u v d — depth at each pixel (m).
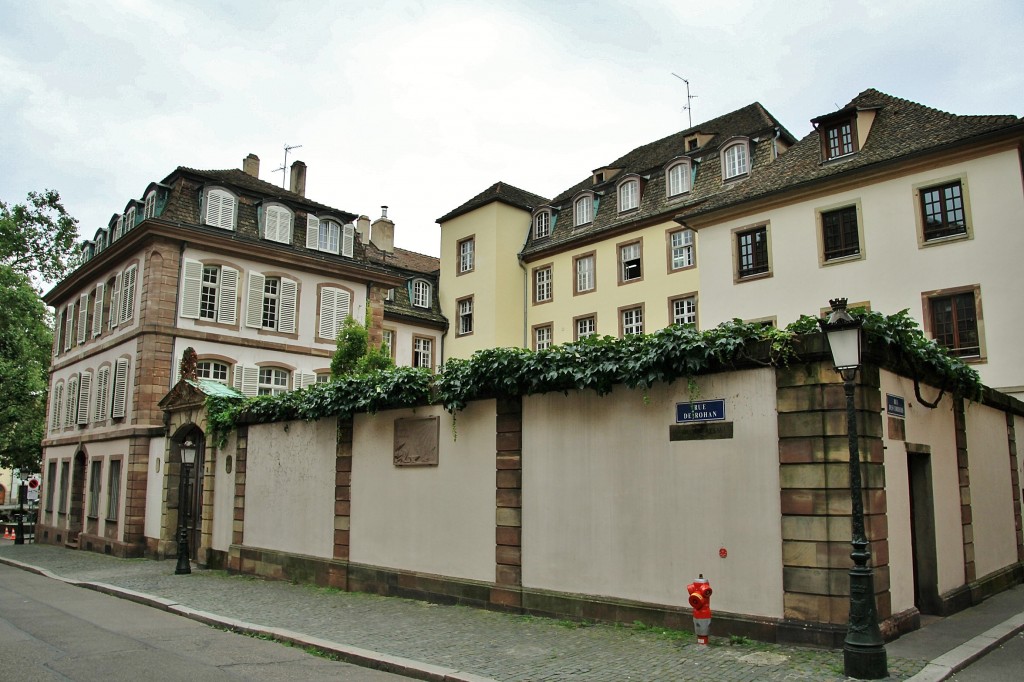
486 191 42.94
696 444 10.10
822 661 8.12
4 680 8.23
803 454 9.09
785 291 25.44
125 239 28.66
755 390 9.62
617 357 10.83
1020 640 9.55
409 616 12.07
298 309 31.27
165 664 9.09
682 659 8.50
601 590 10.91
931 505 11.10
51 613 13.57
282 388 30.55
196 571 19.70
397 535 14.38
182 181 29.09
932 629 9.84
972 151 22.08
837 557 8.75
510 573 12.10
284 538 17.41
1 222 41.28
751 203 26.39
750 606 9.35
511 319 39.84
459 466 13.33
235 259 29.53
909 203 23.20
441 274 43.44
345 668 8.99
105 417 29.23
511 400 12.50
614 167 40.03
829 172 24.89
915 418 10.86
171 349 27.33
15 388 38.72
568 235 38.50
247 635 11.23
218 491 20.27
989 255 21.59
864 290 23.75
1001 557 14.14
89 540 28.83
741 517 9.56
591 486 11.22
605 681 7.77
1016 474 15.77
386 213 48.47
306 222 32.22
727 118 36.31
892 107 25.53
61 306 37.22
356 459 15.63
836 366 8.22
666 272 33.41
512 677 8.03
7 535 40.75
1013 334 21.00
